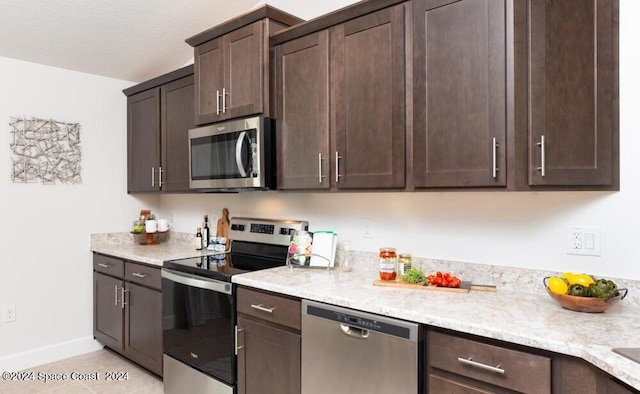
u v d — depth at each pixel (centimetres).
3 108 293
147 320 281
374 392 157
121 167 358
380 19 186
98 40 295
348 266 228
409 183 177
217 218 329
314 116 214
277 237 265
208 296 226
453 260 202
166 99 313
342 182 202
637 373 97
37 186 310
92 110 340
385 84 185
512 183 149
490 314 146
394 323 152
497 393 131
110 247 337
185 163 297
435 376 145
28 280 305
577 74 155
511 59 148
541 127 149
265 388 198
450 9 163
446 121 164
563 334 125
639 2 154
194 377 235
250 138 231
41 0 248
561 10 153
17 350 300
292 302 186
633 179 156
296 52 221
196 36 262
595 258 165
